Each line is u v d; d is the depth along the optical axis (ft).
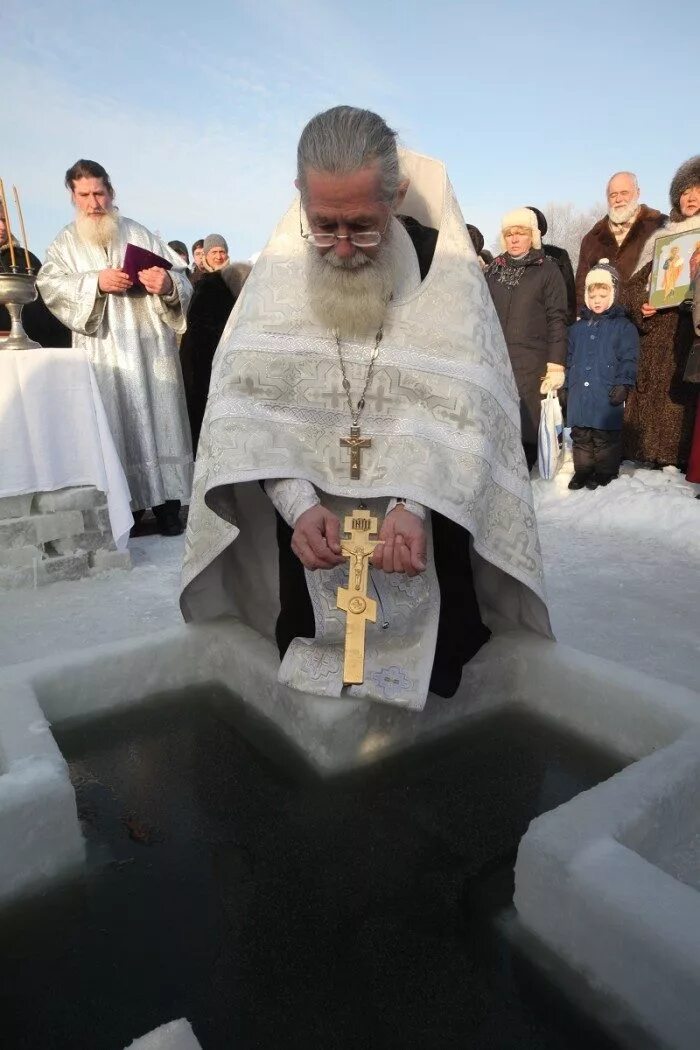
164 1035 3.00
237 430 5.87
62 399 11.52
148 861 4.83
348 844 4.97
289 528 6.32
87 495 11.97
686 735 5.24
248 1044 3.56
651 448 18.72
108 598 11.09
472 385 5.96
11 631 9.82
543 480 18.95
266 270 6.38
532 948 4.16
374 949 4.12
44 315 16.85
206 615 7.29
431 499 5.47
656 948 3.55
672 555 13.50
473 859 4.82
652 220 18.47
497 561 6.03
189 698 6.87
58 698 6.31
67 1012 3.75
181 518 16.96
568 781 5.65
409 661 5.80
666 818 4.64
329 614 5.90
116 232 14.84
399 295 6.11
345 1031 3.64
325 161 5.04
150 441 14.84
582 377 17.40
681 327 17.69
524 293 17.83
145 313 14.83
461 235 6.35
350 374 6.04
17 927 4.33
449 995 3.84
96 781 5.71
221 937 4.20
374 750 5.86
